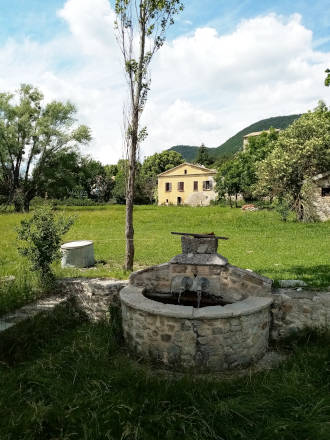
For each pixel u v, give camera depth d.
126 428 3.51
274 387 4.26
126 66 8.03
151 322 5.10
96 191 52.53
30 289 6.64
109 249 12.18
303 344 5.38
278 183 19.80
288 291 5.69
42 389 4.15
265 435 3.45
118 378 4.46
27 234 6.94
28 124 29.36
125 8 7.95
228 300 5.80
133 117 8.18
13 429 3.44
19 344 5.07
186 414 3.81
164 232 16.14
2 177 30.41
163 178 46.88
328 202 18.95
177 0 7.91
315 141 18.94
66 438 3.36
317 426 3.48
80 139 30.73
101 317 6.32
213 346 4.89
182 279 5.86
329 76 9.64
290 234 14.60
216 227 17.58
